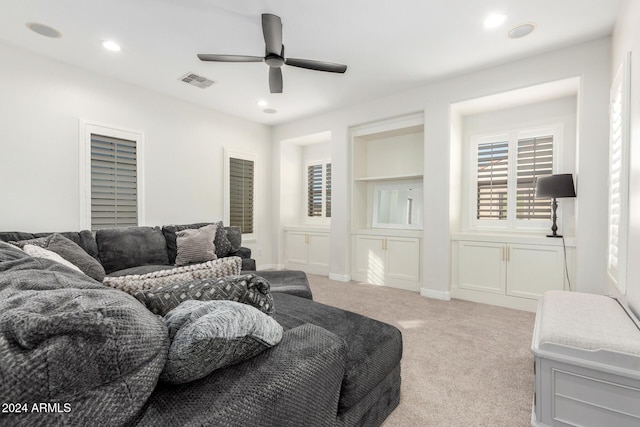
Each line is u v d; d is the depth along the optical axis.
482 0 2.22
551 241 3.06
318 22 2.49
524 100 3.41
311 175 5.78
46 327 0.52
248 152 5.11
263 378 0.81
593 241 2.72
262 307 1.06
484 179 3.85
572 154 3.29
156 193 3.94
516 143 3.62
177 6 2.30
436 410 1.58
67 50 2.93
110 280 1.05
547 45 2.81
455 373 1.94
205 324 0.73
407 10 2.34
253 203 5.22
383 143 4.69
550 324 1.47
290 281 2.54
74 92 3.24
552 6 2.27
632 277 1.74
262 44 2.83
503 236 3.33
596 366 1.24
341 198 4.59
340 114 4.58
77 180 3.27
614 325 1.43
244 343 0.82
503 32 2.61
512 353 2.22
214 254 3.59
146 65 3.23
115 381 0.57
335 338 1.10
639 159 1.69
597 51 2.70
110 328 0.58
